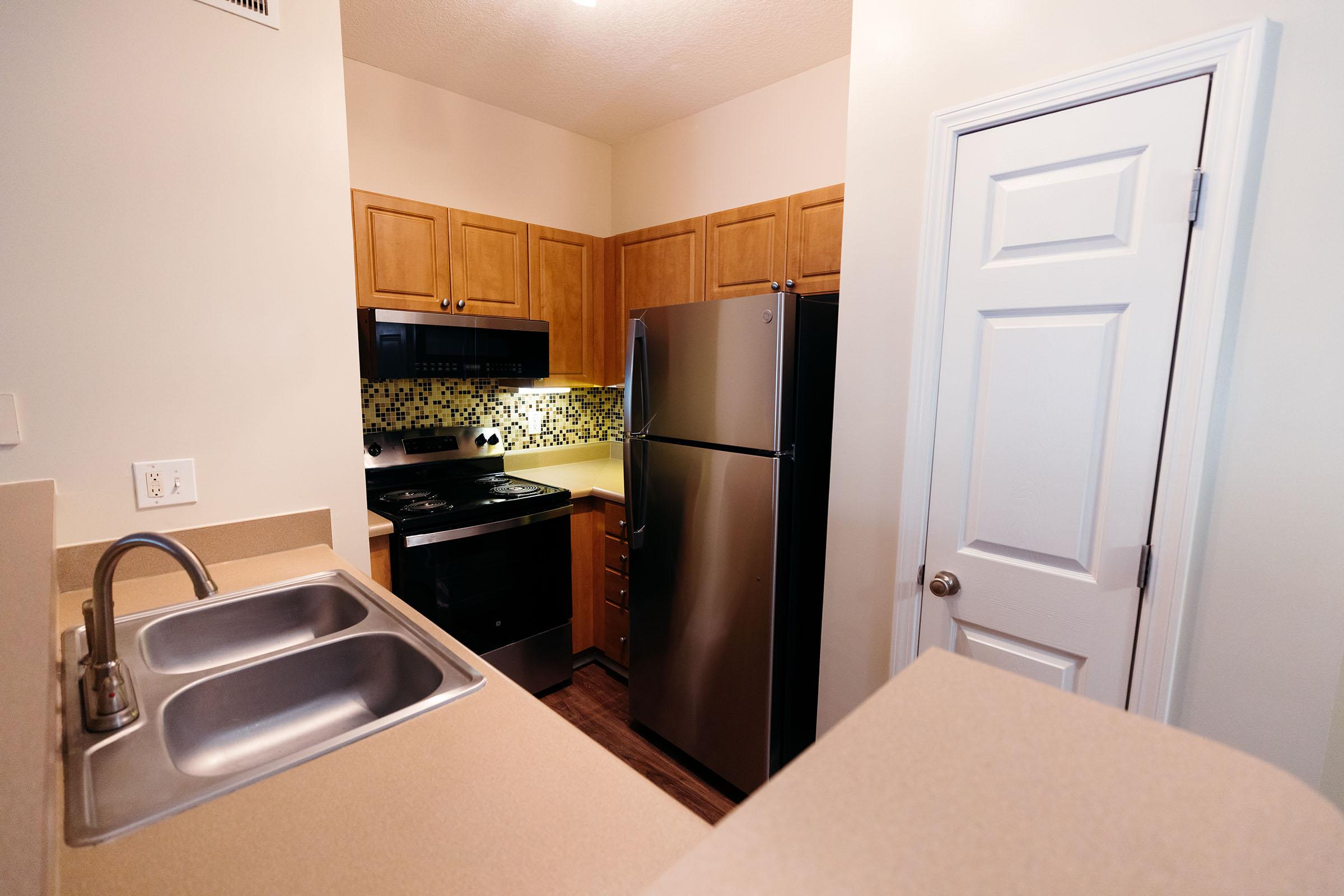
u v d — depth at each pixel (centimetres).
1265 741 109
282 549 149
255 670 97
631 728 237
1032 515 132
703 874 25
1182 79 107
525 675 249
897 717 36
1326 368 99
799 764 32
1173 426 112
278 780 67
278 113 140
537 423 306
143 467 129
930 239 139
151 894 52
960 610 144
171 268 129
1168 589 115
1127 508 119
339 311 153
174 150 127
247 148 136
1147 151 112
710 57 229
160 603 117
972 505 141
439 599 217
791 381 176
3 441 115
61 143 115
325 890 52
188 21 126
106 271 122
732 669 194
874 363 154
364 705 107
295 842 58
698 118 279
